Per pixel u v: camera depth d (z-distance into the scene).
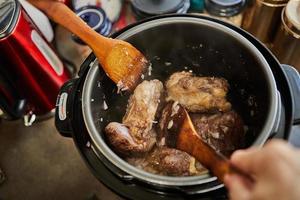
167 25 0.37
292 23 0.45
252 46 0.34
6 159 0.52
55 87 0.50
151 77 0.43
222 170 0.23
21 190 0.50
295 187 0.16
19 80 0.46
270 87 0.31
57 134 0.54
